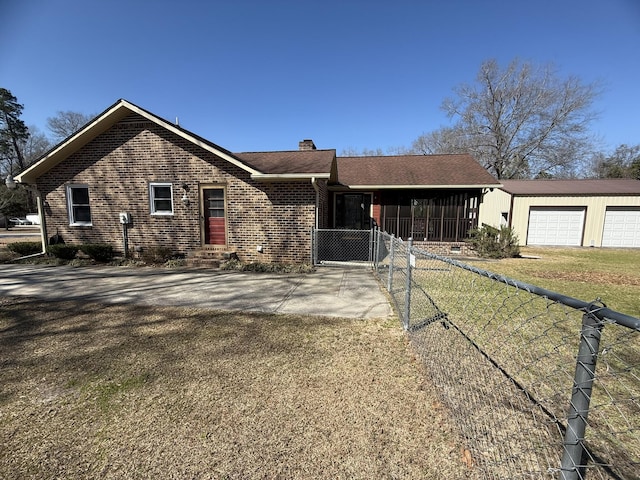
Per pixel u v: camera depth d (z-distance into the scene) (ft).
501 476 6.20
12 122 131.64
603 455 6.91
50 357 11.17
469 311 16.21
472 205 40.91
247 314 15.88
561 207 51.31
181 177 30.42
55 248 30.42
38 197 32.50
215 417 7.99
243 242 30.42
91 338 12.83
